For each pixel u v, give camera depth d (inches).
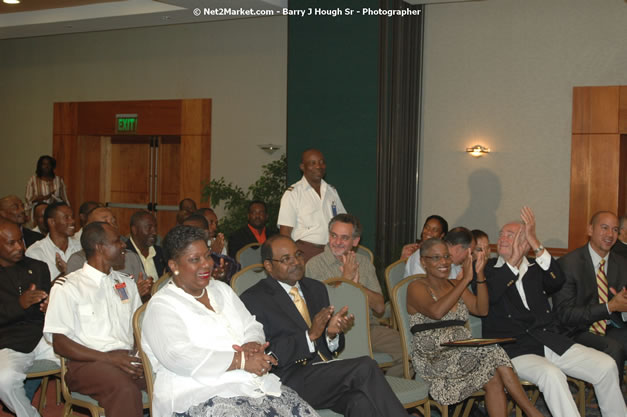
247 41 354.6
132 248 186.7
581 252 185.5
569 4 284.5
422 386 141.9
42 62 415.2
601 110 280.8
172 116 375.2
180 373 111.5
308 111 296.0
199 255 115.8
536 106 291.3
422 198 311.0
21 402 143.0
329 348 137.6
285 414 114.2
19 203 217.0
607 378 157.8
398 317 154.6
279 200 319.6
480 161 300.8
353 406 124.0
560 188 289.1
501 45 295.4
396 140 288.2
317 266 174.2
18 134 424.8
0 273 154.3
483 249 183.9
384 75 281.9
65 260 188.2
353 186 288.4
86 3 341.1
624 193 290.8
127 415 125.1
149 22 351.6
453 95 303.9
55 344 133.0
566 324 177.8
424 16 306.0
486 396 144.5
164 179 401.1
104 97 396.8
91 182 413.7
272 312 131.6
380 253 284.5
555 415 149.8
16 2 338.0
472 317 173.0
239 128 358.3
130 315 142.7
